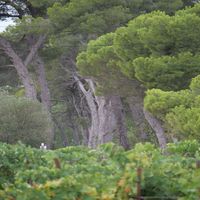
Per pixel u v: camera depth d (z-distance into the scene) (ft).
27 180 26.17
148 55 120.26
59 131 344.69
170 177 25.20
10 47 210.59
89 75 140.87
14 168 38.37
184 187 23.58
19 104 168.96
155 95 99.86
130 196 23.30
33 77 258.37
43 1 202.90
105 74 135.33
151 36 114.11
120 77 132.77
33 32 198.08
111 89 140.36
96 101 233.96
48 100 231.09
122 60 125.29
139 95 135.23
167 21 113.39
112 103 195.72
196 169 24.90
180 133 90.63
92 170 26.73
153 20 114.42
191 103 94.48
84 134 308.40
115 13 185.88
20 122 168.14
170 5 193.98
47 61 230.48
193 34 113.09
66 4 196.85
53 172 26.32
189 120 83.41
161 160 26.55
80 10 191.83
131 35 120.26
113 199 22.79
